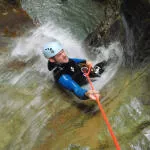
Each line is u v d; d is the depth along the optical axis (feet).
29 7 25.81
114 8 18.01
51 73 17.66
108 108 15.07
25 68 18.39
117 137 14.05
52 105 16.10
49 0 26.40
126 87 15.42
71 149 14.07
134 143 13.80
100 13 24.22
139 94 14.85
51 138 14.74
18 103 16.38
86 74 16.49
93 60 18.33
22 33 21.47
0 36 20.92
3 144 14.80
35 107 16.12
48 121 15.44
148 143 13.70
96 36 18.97
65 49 20.10
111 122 14.48
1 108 16.25
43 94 16.69
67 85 16.14
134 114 14.46
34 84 17.30
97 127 14.55
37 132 15.08
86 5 25.30
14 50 19.86
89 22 23.59
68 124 15.14
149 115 14.25
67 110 15.74
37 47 20.24
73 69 16.52
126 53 16.57
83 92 15.57
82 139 14.30
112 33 17.74
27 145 14.67
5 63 18.88
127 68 16.21
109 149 13.80
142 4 15.30
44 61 18.69
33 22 22.84
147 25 15.35
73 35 22.20
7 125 15.52
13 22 22.17
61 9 25.23
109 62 17.22
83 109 15.57
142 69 15.51
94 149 13.88
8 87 17.26
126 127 14.24
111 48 17.58
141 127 14.11
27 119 15.67
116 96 15.37
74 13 24.64
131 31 16.29
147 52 15.55
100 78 16.75
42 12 25.08
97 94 15.39
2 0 23.15
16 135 15.10
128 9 16.16
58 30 22.65
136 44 16.01
